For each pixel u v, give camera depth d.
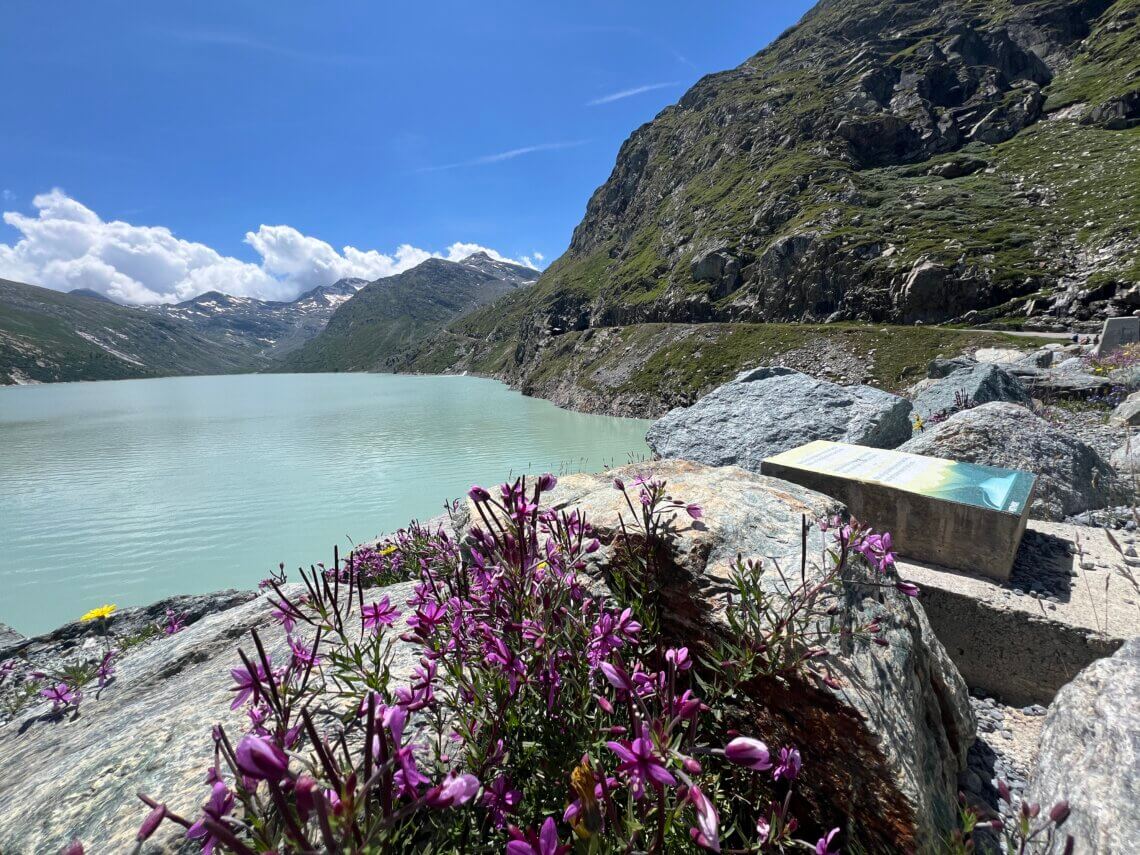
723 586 3.17
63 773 2.54
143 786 2.28
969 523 5.54
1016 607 4.81
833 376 62.91
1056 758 2.86
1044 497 7.68
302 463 46.38
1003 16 147.75
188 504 34.50
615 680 1.69
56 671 7.30
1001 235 73.31
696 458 12.46
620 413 81.75
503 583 2.45
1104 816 2.28
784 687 2.73
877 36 175.12
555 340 152.38
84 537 28.75
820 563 3.26
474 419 76.81
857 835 2.53
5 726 4.84
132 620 10.39
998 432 8.63
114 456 53.16
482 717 2.16
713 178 147.00
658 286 125.88
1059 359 28.08
